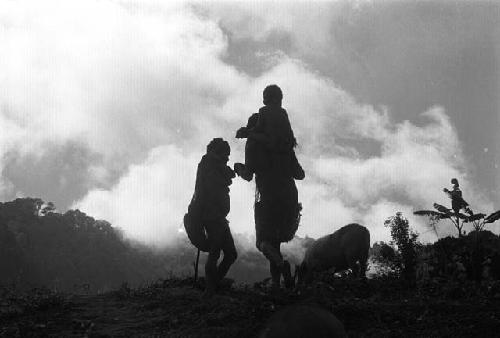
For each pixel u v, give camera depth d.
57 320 7.63
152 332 6.86
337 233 11.66
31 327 7.18
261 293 7.96
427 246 10.39
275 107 8.89
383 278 9.75
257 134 8.67
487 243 10.01
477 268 9.70
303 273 12.16
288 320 1.46
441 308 7.38
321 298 7.62
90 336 6.71
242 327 6.69
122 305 8.44
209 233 8.57
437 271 9.73
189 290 9.27
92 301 8.92
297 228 8.80
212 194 8.50
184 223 8.68
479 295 8.26
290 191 8.66
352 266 11.12
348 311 7.17
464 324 6.80
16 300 8.67
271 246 8.55
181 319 7.30
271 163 8.66
